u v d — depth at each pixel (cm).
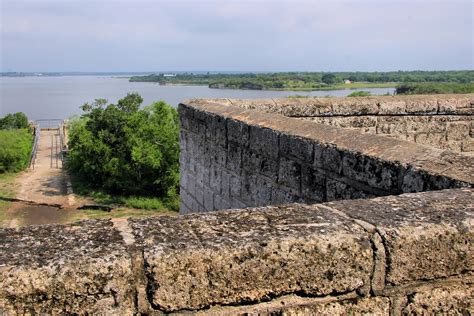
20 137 2992
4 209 2119
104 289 205
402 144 417
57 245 220
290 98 926
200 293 217
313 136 491
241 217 259
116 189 2431
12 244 221
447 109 930
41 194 2352
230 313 223
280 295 228
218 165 695
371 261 238
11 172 2772
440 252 247
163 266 212
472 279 256
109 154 2386
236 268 220
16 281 195
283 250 226
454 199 291
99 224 249
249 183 607
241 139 620
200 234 235
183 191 862
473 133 948
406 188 367
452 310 254
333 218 258
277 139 536
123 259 209
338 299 238
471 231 252
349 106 901
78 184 2548
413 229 246
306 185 491
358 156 416
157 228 243
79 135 2505
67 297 201
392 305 246
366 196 410
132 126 2425
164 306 214
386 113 912
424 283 249
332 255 232
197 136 774
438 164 361
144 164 2312
